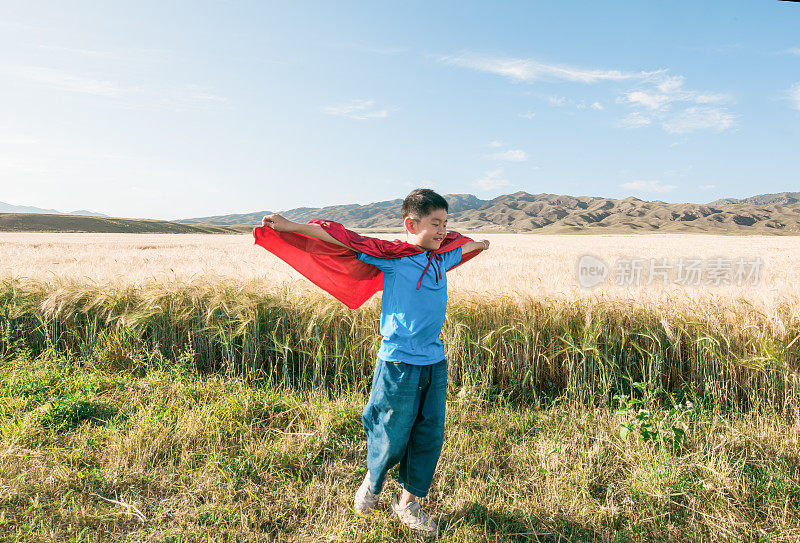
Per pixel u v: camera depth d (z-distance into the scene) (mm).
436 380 2383
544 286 4969
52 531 2316
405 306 2303
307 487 2744
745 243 32969
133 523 2455
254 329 4738
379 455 2363
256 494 2689
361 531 2365
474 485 2809
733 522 2404
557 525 2459
